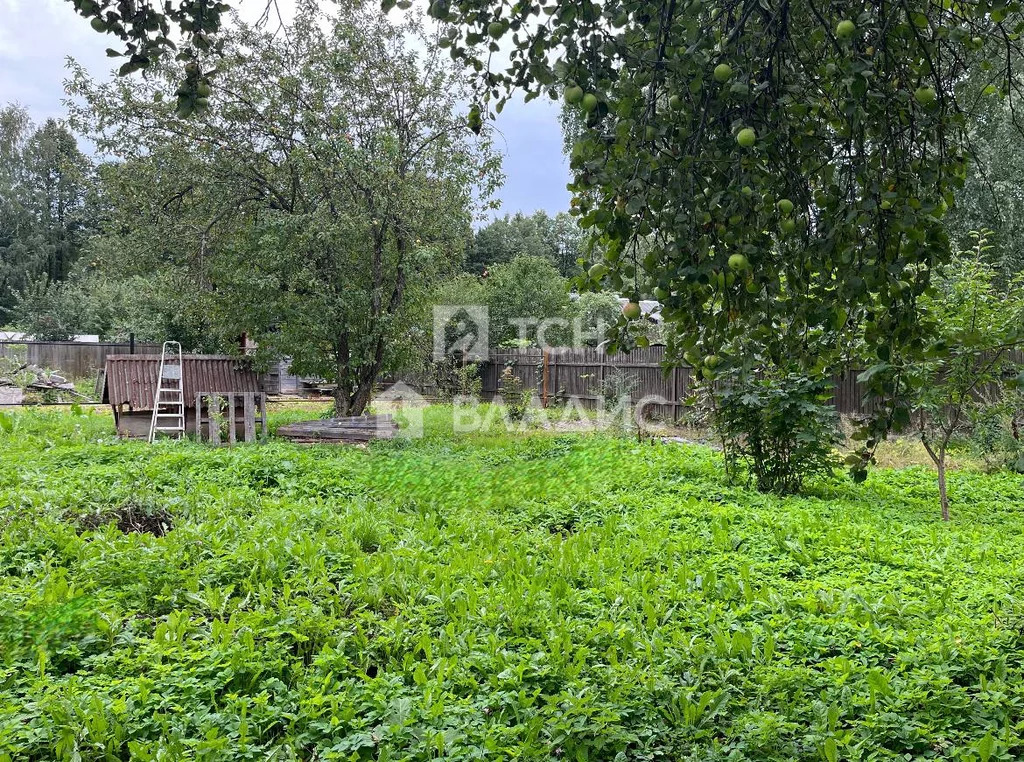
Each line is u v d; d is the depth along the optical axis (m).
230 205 15.23
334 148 13.77
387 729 3.04
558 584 4.92
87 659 3.66
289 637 4.02
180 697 3.26
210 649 3.65
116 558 4.88
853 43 2.40
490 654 3.82
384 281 14.80
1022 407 10.06
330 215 14.07
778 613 4.59
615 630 4.16
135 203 15.74
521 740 3.10
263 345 13.94
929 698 3.39
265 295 13.59
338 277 14.20
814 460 9.20
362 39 13.88
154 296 19.92
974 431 11.41
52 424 12.89
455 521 6.96
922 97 2.41
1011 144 13.83
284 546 5.39
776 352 2.79
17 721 2.96
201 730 3.04
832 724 3.19
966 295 7.29
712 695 3.37
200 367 13.88
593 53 2.49
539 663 3.75
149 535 5.54
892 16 2.36
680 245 2.29
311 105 14.25
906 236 2.43
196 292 15.03
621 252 2.55
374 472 9.25
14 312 42.25
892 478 10.17
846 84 2.32
